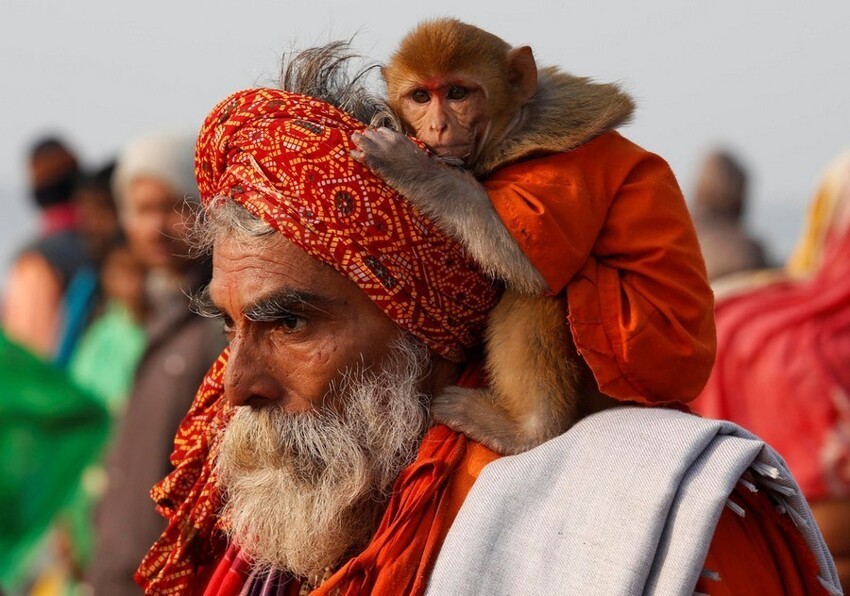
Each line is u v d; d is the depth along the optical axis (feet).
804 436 26.05
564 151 15.94
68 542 36.19
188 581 17.28
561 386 16.24
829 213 29.19
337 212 15.40
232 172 15.98
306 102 16.07
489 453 15.90
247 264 15.67
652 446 14.24
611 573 13.51
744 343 27.04
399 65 17.20
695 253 15.65
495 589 13.99
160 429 28.35
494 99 16.70
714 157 40.73
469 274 16.03
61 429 31.50
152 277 36.88
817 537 14.79
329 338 15.71
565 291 15.85
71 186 45.39
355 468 15.75
